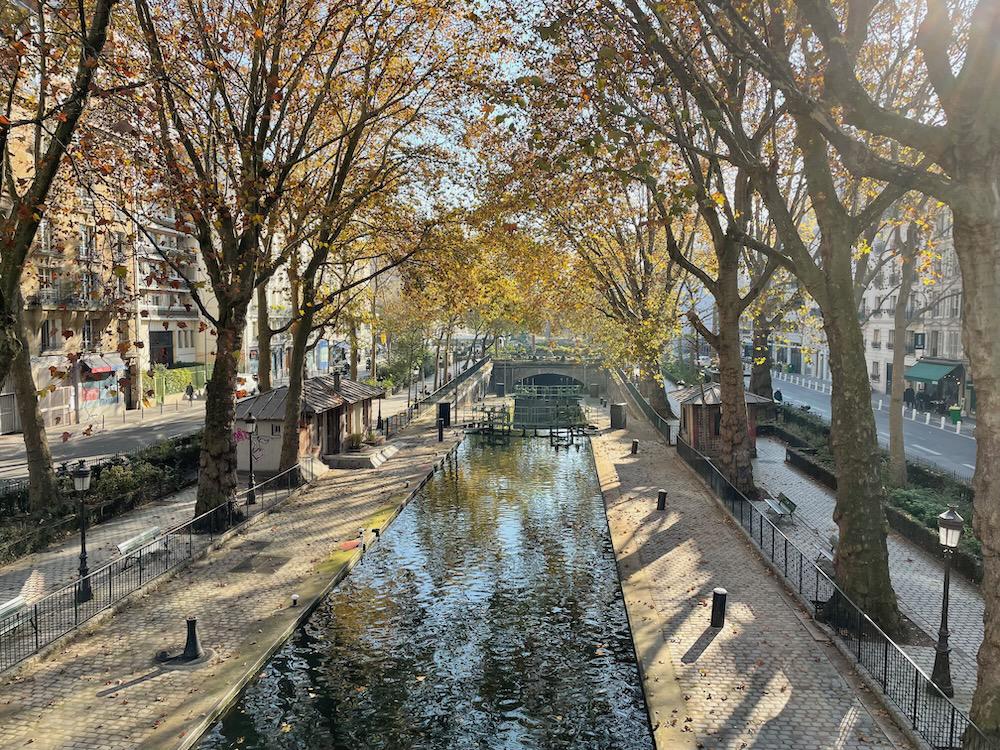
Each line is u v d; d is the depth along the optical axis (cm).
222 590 1767
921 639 1419
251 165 1984
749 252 3488
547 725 1265
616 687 1392
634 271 3859
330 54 2373
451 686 1398
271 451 3173
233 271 2142
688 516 2472
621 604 1803
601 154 2248
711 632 1487
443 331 6134
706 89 1348
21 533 1998
